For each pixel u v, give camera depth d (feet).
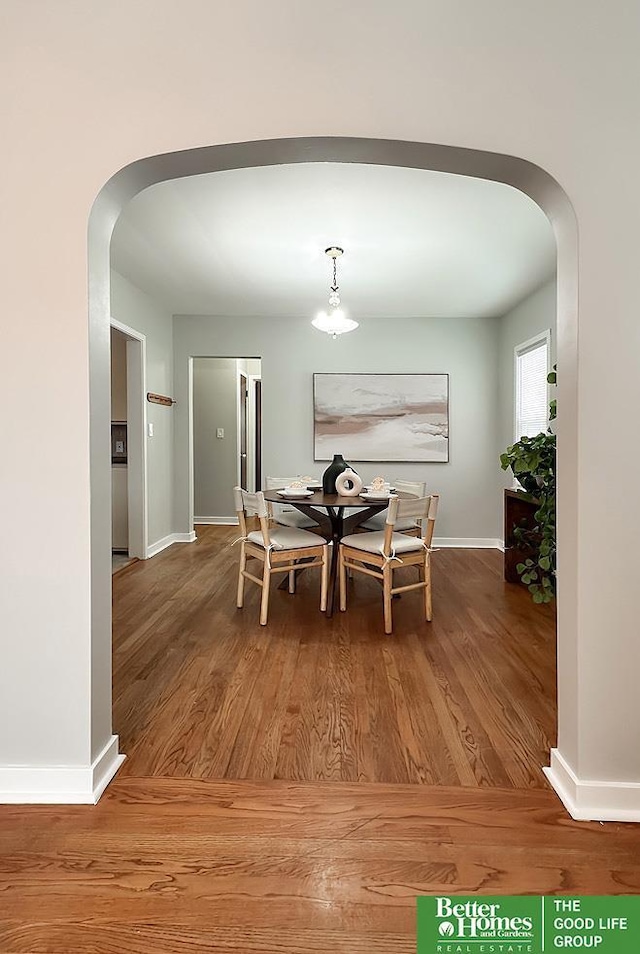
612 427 6.02
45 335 6.17
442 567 17.72
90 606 6.25
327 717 7.95
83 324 6.16
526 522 15.60
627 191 6.01
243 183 10.44
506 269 15.38
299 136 6.10
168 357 20.81
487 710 8.18
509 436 20.04
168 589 14.80
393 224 12.34
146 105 6.16
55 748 6.24
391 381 21.22
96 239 6.41
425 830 5.68
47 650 6.25
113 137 6.16
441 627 11.84
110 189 6.34
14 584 6.24
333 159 6.56
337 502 13.12
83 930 4.52
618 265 5.98
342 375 21.24
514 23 6.11
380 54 6.13
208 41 6.15
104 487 6.64
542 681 9.16
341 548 12.79
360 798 6.18
